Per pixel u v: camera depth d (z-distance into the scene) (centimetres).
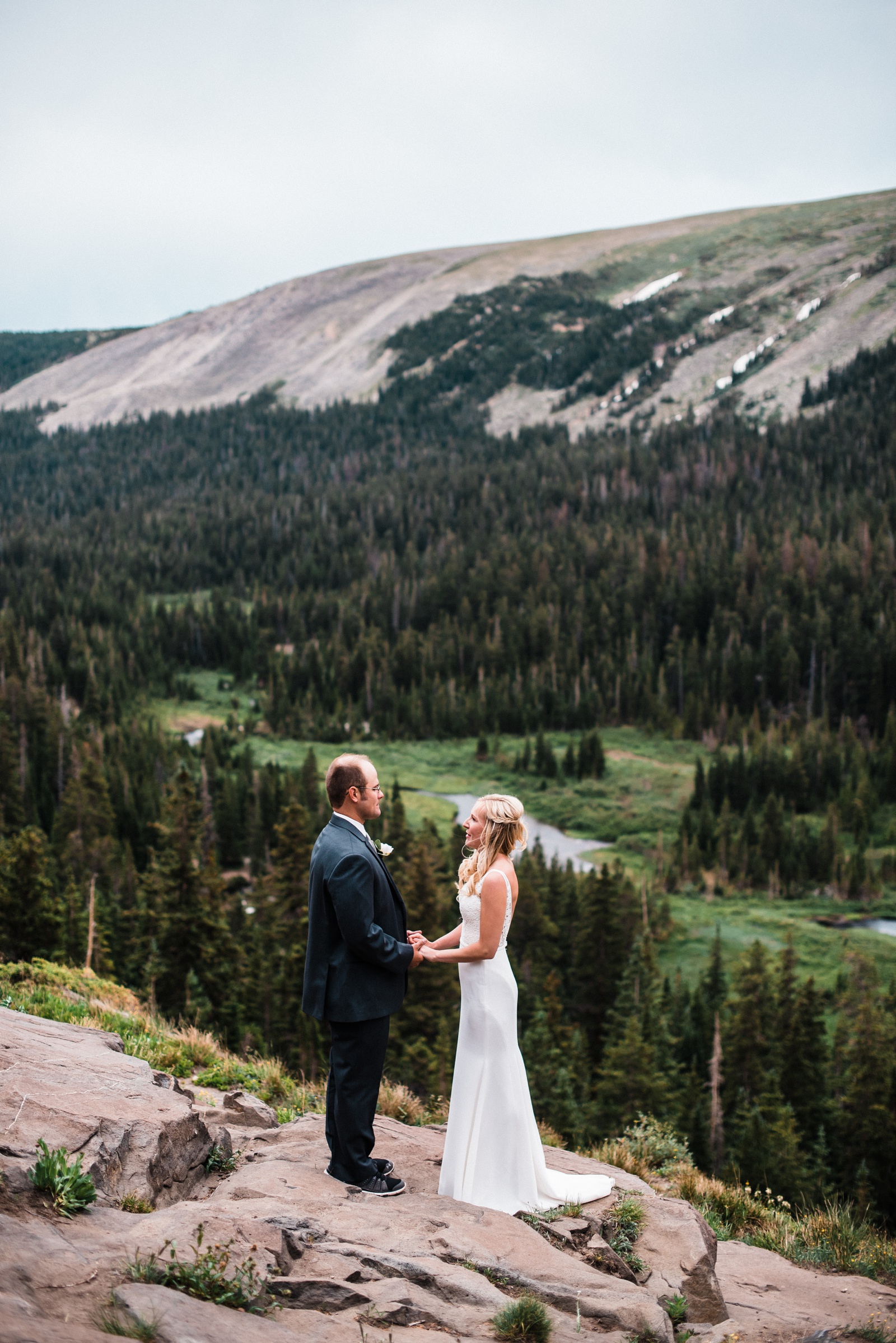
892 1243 659
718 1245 589
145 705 15925
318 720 15200
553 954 6638
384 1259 380
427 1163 532
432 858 5612
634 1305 381
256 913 5812
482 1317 346
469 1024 495
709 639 16375
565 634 17438
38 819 9419
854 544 18362
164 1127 447
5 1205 334
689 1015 5966
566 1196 500
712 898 9594
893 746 12500
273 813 10144
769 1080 4278
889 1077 4238
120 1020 974
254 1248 354
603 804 11912
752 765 12238
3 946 3253
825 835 10156
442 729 14812
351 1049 463
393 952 451
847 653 15062
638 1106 3959
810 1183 3678
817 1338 418
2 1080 457
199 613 19762
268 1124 632
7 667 14775
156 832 9294
